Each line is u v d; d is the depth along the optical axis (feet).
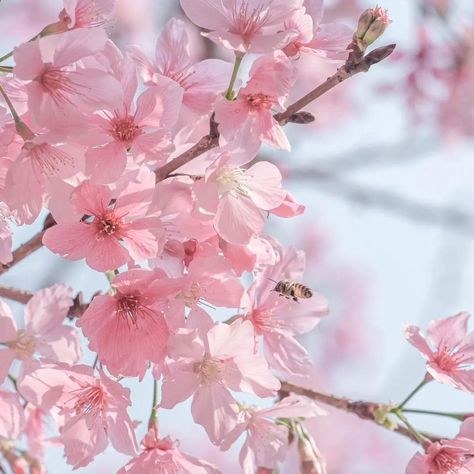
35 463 3.34
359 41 3.05
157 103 3.02
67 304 3.19
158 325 3.02
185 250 3.06
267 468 3.18
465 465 3.10
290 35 3.02
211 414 3.07
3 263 3.08
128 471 3.08
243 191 3.07
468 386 3.14
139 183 3.01
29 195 3.03
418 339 3.16
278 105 3.04
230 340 3.05
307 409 3.14
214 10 3.04
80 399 3.07
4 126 3.03
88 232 3.02
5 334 3.10
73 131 2.99
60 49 2.98
